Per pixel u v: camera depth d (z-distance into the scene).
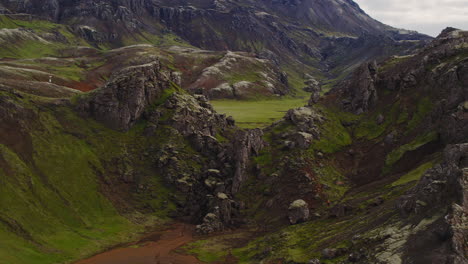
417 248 72.50
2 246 105.19
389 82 179.88
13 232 112.69
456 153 90.19
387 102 174.00
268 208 139.25
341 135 168.62
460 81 147.00
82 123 172.75
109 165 160.00
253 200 146.50
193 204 151.75
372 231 88.19
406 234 78.38
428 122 145.62
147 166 165.62
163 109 187.88
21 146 145.38
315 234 107.56
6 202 121.19
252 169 158.38
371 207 110.38
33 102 168.50
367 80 183.00
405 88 170.38
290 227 120.69
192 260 108.81
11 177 130.50
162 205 151.38
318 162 152.00
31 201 127.31
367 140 161.50
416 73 170.88
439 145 134.88
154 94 193.75
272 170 153.62
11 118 152.88
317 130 168.50
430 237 72.62
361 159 153.50
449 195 79.12
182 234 132.50
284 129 175.62
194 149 178.25
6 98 158.00
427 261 67.88
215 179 158.38
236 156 163.62
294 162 151.25
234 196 150.12
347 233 96.50
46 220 124.12
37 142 151.00
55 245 114.62
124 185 155.88
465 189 75.81
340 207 116.50
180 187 157.88
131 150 169.88
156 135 177.88
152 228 138.38
